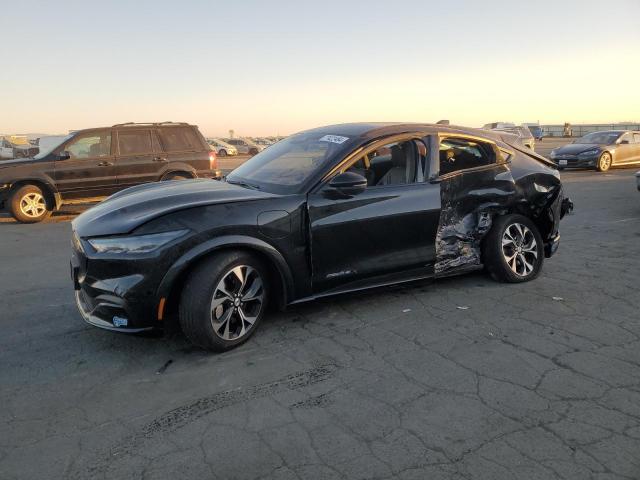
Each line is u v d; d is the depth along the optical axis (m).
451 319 4.25
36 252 7.27
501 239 4.96
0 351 3.77
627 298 4.71
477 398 3.04
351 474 2.39
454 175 4.69
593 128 61.91
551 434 2.68
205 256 3.54
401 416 2.86
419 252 4.50
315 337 3.93
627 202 11.02
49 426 2.81
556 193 5.32
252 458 2.52
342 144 4.30
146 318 3.43
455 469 2.42
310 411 2.93
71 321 4.37
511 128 28.78
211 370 3.43
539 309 4.45
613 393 3.07
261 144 49.97
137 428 2.79
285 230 3.80
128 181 10.70
